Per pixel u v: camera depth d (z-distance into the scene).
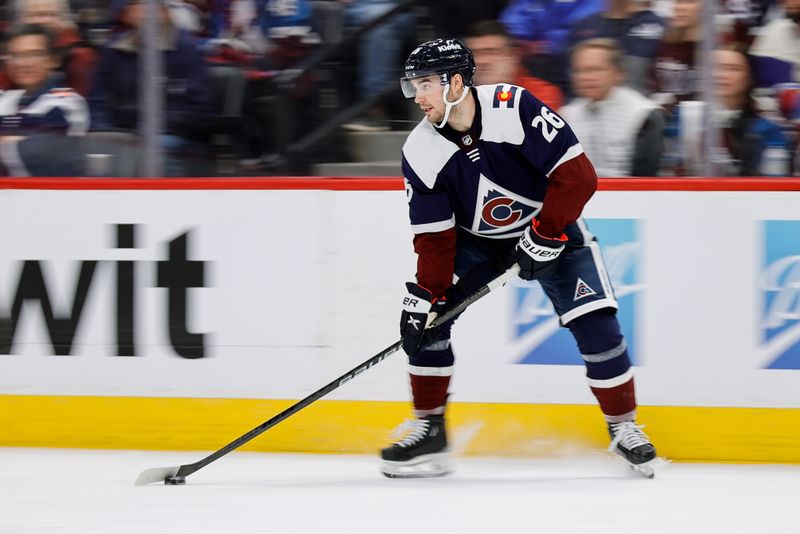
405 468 11.18
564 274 10.85
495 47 12.48
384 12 12.63
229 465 11.81
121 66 12.77
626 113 12.24
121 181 12.53
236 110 12.79
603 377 10.94
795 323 11.91
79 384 12.66
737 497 10.18
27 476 11.14
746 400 12.01
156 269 12.54
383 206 12.30
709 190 11.95
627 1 12.17
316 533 8.69
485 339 12.26
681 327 12.05
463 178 10.38
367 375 12.41
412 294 10.61
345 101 12.77
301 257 12.39
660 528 8.91
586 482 10.88
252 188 12.41
